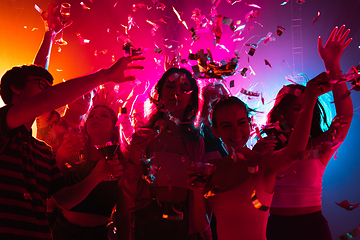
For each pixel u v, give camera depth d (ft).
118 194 7.75
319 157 7.41
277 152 5.47
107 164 6.35
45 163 5.70
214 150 8.67
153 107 8.48
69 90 4.36
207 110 8.02
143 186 6.70
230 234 5.73
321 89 5.05
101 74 4.47
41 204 5.31
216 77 6.85
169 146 7.19
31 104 4.36
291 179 7.29
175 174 6.80
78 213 7.29
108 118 7.90
